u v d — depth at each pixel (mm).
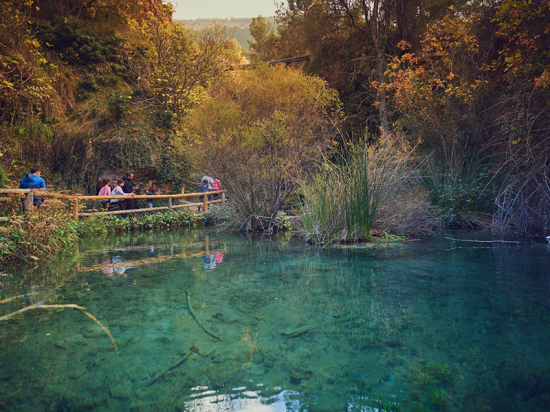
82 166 11766
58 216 6023
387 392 1600
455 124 8047
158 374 1801
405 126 9250
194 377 1766
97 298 3057
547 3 5402
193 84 13641
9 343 2184
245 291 3223
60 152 11695
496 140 7070
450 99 8109
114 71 13969
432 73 9234
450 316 2516
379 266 4121
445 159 7887
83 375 1799
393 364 1863
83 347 2123
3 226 4891
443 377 1725
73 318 2596
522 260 4219
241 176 7766
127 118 12766
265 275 3811
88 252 5395
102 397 1594
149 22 13586
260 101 8172
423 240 5844
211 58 13445
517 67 6211
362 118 12805
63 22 13125
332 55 15039
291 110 7781
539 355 1925
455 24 8398
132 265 4406
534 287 3145
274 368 1847
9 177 10070
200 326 2424
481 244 5328
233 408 1468
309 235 6168
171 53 13555
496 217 6680
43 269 4223
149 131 12820
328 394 1586
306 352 2021
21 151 10953
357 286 3322
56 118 11922
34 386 1700
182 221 9328
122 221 8453
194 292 3209
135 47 14609
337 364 1873
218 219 9406
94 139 11977
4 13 10312
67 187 11547
